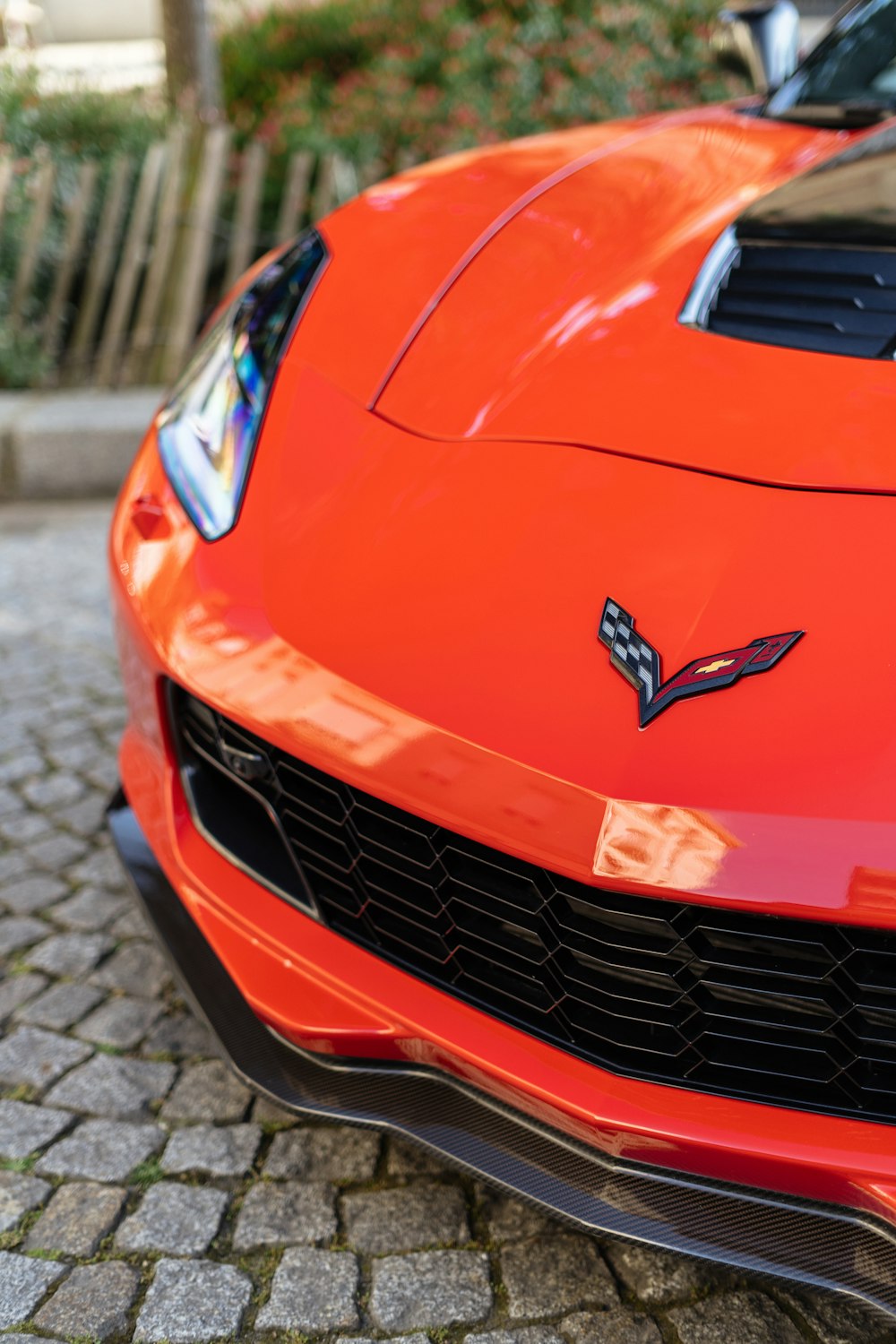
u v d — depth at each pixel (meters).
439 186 1.79
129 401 4.02
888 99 1.96
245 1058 1.33
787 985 1.00
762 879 0.95
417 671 1.11
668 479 1.17
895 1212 0.97
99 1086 1.58
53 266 4.64
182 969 1.38
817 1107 1.02
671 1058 1.07
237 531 1.34
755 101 2.13
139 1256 1.34
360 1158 1.47
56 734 2.45
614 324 1.40
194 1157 1.47
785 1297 1.28
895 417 1.18
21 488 3.79
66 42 12.71
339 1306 1.28
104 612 3.01
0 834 2.13
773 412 1.21
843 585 1.05
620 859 0.99
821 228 1.49
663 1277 1.31
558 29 5.64
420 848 1.15
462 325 1.46
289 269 1.71
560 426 1.27
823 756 0.96
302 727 1.16
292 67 6.00
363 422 1.38
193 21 5.12
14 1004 1.73
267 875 1.32
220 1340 1.24
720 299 1.40
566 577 1.12
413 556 1.20
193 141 4.41
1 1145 1.49
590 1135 1.08
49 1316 1.27
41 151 4.68
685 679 1.02
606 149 1.85
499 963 1.14
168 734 1.42
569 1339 1.24
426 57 5.62
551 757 1.02
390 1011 1.18
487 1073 1.12
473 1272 1.31
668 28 5.80
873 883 0.92
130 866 1.48
